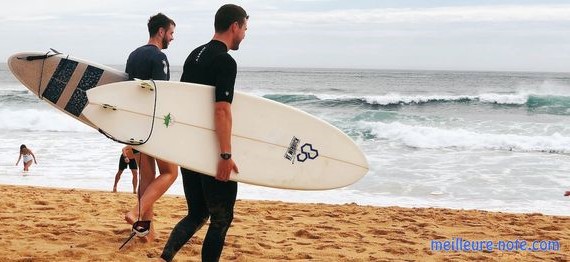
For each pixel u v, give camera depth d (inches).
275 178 130.3
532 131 755.4
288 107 136.2
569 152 611.2
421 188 429.7
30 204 283.1
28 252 163.5
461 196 404.2
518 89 1249.4
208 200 122.3
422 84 2188.7
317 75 3235.7
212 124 122.6
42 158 554.3
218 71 119.4
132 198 325.1
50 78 161.8
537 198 396.8
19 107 1006.4
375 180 458.6
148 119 125.2
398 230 236.2
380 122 799.1
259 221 248.2
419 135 703.1
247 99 132.3
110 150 605.0
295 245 196.5
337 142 139.5
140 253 166.9
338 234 222.7
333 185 137.2
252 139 130.8
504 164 532.1
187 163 121.0
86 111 123.6
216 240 122.6
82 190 366.6
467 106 1021.2
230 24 123.1
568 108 969.5
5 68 4062.5
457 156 582.9
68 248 171.9
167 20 163.8
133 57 160.4
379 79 2615.7
